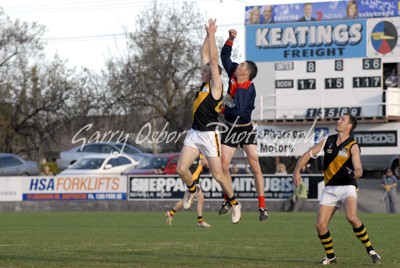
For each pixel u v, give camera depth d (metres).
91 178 76.88
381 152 88.31
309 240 39.38
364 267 26.88
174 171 80.88
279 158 92.62
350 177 27.16
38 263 28.48
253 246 35.97
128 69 119.00
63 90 129.25
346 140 27.00
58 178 77.62
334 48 89.44
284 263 28.28
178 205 47.25
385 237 40.88
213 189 73.31
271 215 64.00
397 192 79.12
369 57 88.31
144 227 50.31
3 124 128.25
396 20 87.62
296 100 90.56
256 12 92.19
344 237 41.00
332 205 27.48
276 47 91.50
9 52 132.50
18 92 131.00
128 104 116.88
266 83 91.62
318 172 88.31
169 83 118.62
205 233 44.69
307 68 90.31
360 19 88.75
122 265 27.66
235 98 28.45
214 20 27.53
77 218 61.97
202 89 27.97
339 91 89.19
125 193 76.06
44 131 129.75
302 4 90.75
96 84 123.94
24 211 77.06
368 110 87.94
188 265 27.61
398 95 87.00
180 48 119.12
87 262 28.80
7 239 40.84
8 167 97.06
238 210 29.25
